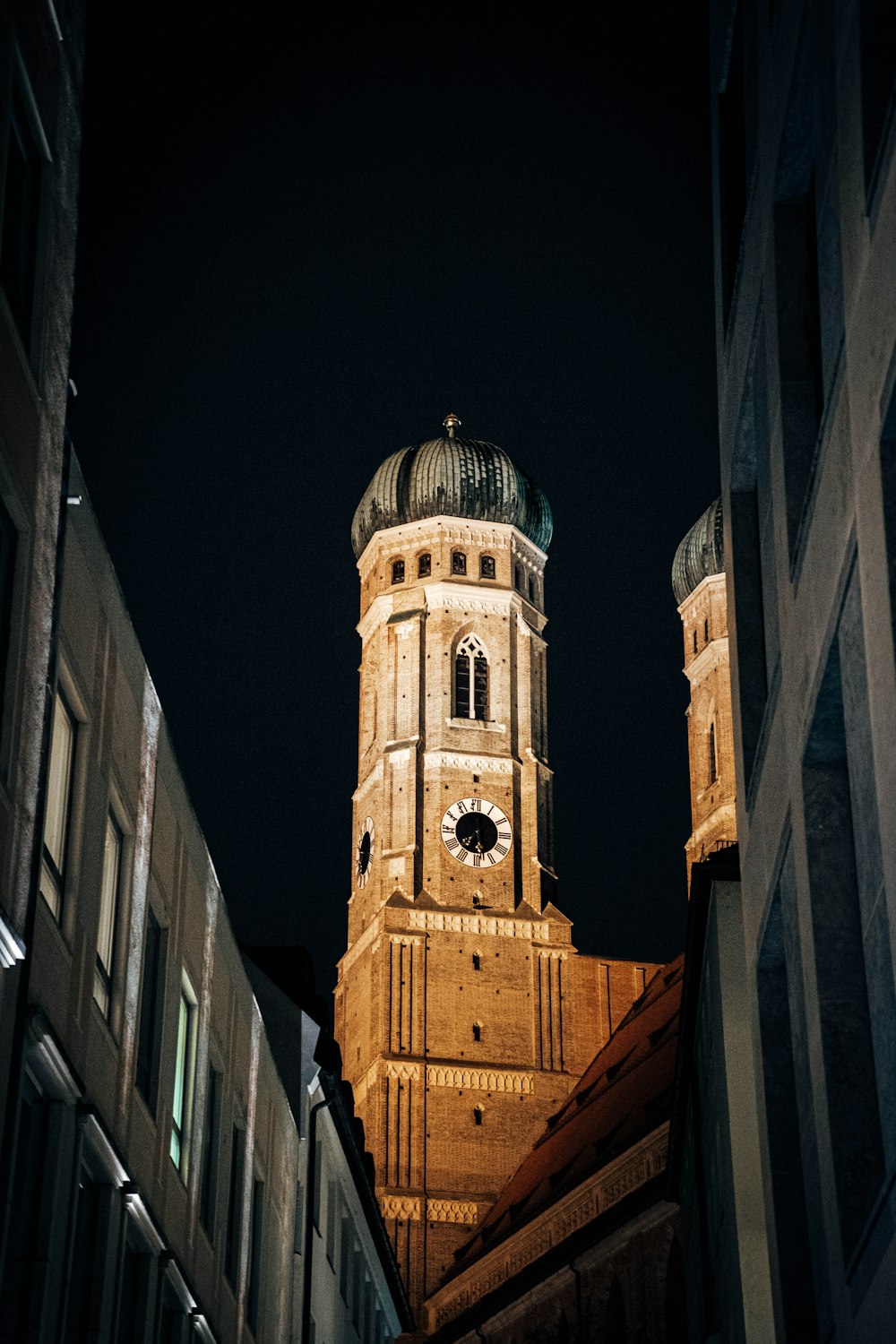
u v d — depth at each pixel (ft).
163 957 98.94
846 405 66.08
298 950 165.07
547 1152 375.86
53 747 80.43
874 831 65.87
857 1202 71.56
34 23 76.95
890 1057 65.26
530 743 448.65
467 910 431.02
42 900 76.59
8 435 71.61
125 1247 88.74
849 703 68.23
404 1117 413.80
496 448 472.85
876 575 61.46
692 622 483.51
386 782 442.09
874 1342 65.00
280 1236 134.41
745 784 93.45
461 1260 385.70
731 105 100.53
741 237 91.45
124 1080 89.45
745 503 96.43
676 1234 277.85
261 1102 128.06
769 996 90.07
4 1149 70.03
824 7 69.82
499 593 457.68
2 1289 73.87
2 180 72.08
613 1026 428.97
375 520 470.80
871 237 61.57
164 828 99.14
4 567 72.23
